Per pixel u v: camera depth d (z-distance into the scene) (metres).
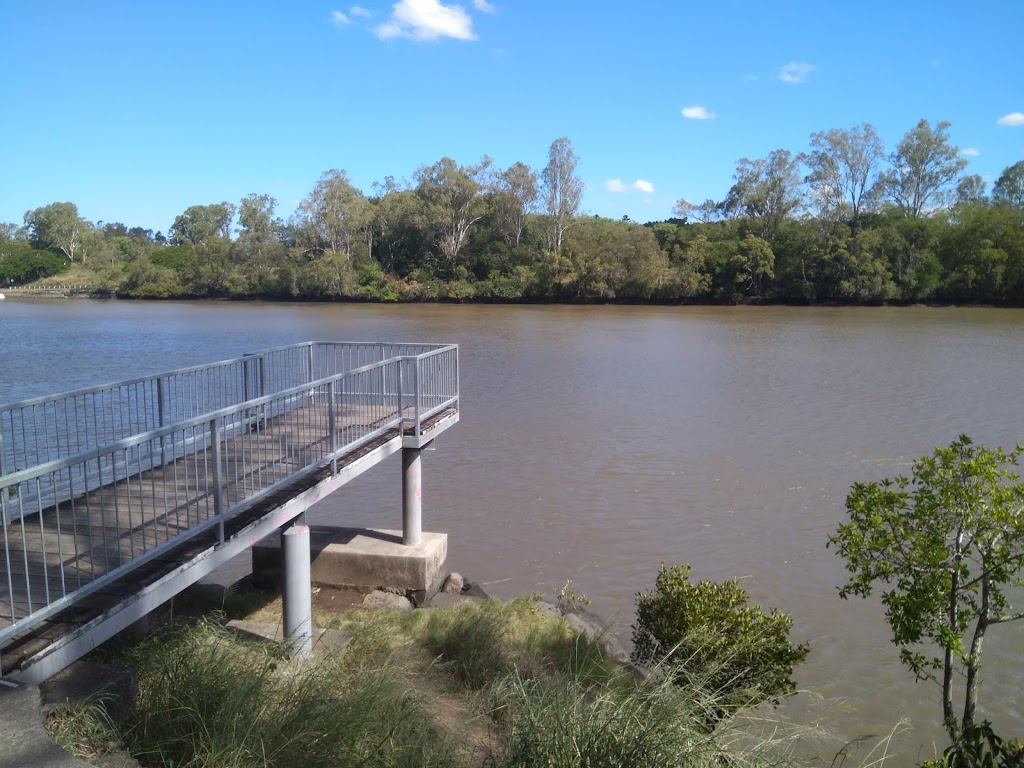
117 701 4.77
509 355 38.25
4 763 3.53
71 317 68.56
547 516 14.70
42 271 127.50
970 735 5.34
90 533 5.04
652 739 4.53
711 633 6.91
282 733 4.75
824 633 10.30
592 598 11.41
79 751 4.24
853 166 78.94
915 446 19.61
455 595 11.03
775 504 15.32
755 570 12.32
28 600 4.47
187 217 136.25
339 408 10.75
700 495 15.86
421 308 78.19
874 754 7.72
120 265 108.69
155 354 39.78
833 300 74.69
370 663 6.99
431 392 10.91
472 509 15.10
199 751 4.54
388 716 5.25
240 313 73.12
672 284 76.69
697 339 45.88
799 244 76.69
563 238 86.25
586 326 55.34
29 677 4.36
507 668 7.41
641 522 14.38
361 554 10.73
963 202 80.44
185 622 7.69
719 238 82.50
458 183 87.88
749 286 77.62
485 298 84.00
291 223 92.94
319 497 7.54
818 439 20.39
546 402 25.56
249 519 6.54
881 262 71.75
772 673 6.95
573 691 5.30
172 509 6.73
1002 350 39.66
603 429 21.56
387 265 92.38
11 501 6.70
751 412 23.89
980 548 6.16
